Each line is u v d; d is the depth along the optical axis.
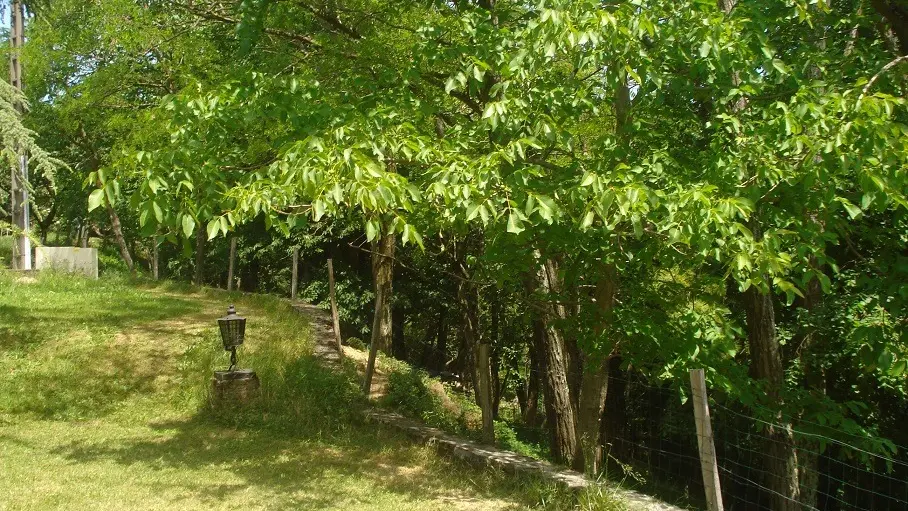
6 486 6.28
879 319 6.22
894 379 7.89
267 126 6.67
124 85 14.12
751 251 4.64
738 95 5.89
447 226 6.21
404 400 10.34
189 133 5.47
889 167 4.67
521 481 6.66
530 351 19.02
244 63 9.02
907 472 10.30
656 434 11.59
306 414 9.27
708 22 5.44
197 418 9.38
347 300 20.98
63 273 18.16
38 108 19.45
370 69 7.93
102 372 10.80
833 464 10.60
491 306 17.45
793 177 5.01
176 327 13.27
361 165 4.28
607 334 6.29
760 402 6.98
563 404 9.91
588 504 5.82
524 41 5.85
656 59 5.82
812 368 8.95
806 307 8.61
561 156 7.04
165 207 4.68
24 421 8.99
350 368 11.80
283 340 12.73
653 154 5.85
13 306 13.82
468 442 7.82
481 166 4.75
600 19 5.07
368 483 6.82
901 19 6.48
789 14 6.67
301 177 4.33
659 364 6.45
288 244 21.25
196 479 6.80
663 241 5.19
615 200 4.54
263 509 5.96
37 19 16.91
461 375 22.28
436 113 7.35
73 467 7.03
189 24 11.74
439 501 6.29
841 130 4.62
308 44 9.01
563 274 6.25
